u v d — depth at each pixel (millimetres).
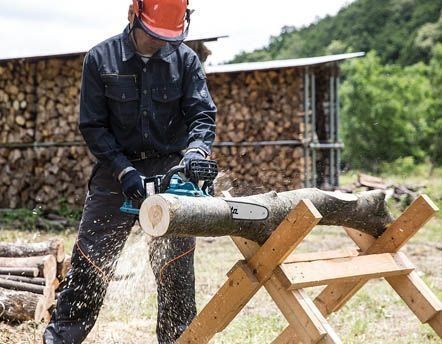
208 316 3045
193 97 3760
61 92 12430
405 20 45844
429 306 3328
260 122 13883
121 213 3713
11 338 4520
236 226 2859
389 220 3475
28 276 5039
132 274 5367
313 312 2850
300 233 2764
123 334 4855
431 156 25609
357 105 25234
